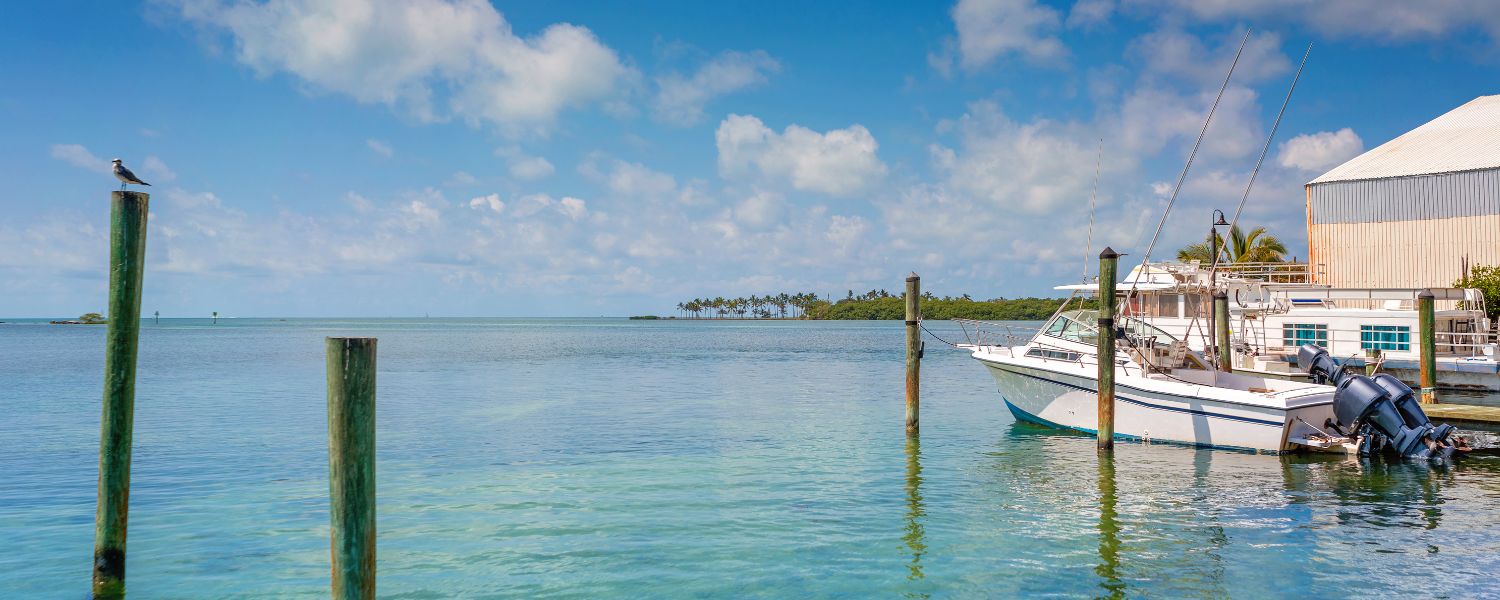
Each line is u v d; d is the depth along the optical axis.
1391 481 14.90
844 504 13.70
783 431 21.47
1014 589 9.89
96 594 9.59
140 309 9.48
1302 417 16.81
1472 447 17.30
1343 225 36.47
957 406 26.61
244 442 19.70
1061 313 21.09
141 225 9.19
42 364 49.81
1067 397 20.00
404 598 9.63
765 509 13.38
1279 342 27.41
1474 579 10.04
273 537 11.88
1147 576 10.25
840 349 72.06
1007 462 16.94
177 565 10.68
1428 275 34.28
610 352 67.50
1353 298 29.08
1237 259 54.50
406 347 79.19
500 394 31.52
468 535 11.95
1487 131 36.62
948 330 150.50
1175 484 14.86
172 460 17.42
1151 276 27.64
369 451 7.26
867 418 24.02
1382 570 10.37
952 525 12.45
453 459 17.66
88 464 17.05
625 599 9.62
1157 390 18.08
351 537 7.18
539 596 9.70
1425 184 34.50
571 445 19.41
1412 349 25.09
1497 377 22.95
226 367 46.53
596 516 12.95
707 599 9.62
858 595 9.73
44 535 11.98
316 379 37.84
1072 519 12.74
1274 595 9.63
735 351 68.56
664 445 19.39
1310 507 13.27
